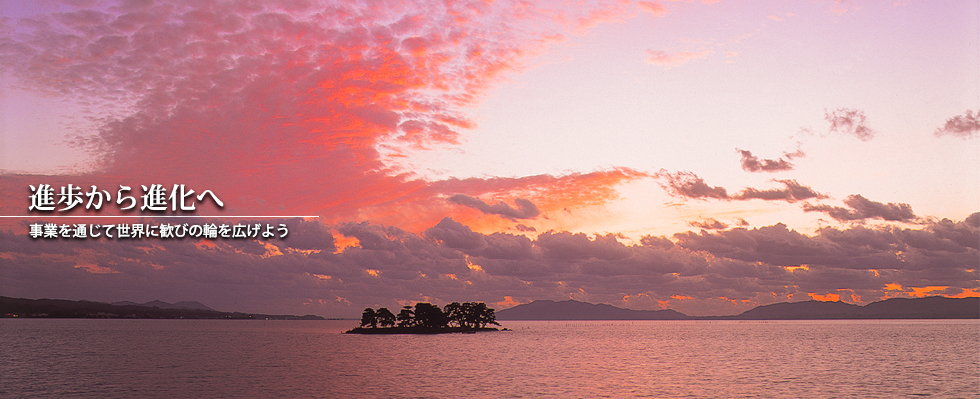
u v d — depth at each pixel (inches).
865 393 4079.7
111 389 4109.3
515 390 4116.6
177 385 4311.0
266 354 7170.3
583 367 5684.1
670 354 7495.1
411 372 5191.9
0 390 4074.8
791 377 4931.1
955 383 4606.3
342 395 3878.0
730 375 5049.2
